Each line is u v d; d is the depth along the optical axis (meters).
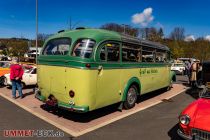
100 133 6.42
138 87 9.54
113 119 7.69
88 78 6.86
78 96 6.88
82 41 7.02
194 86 15.33
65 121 7.39
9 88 13.76
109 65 7.63
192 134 4.91
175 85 16.39
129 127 6.95
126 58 8.60
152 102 10.45
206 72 13.59
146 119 7.76
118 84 8.15
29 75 13.51
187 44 69.19
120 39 8.21
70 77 6.99
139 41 9.48
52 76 7.56
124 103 8.81
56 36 7.85
